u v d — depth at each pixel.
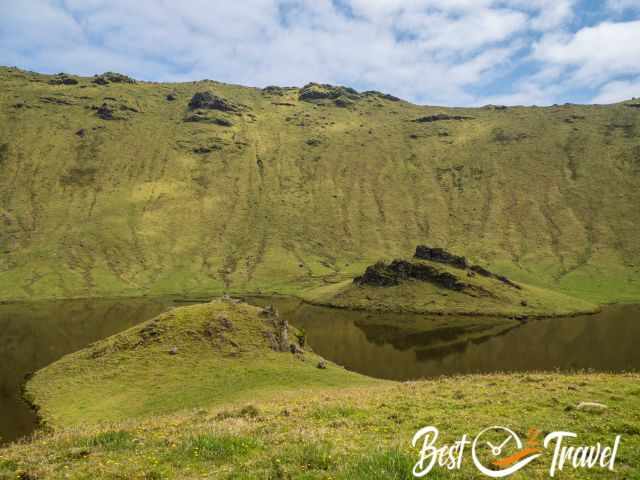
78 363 68.50
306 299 184.00
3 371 78.44
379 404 26.52
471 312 150.25
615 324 132.62
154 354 66.19
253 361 64.88
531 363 86.62
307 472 14.03
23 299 180.12
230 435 18.53
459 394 28.72
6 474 16.16
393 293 170.00
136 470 15.66
